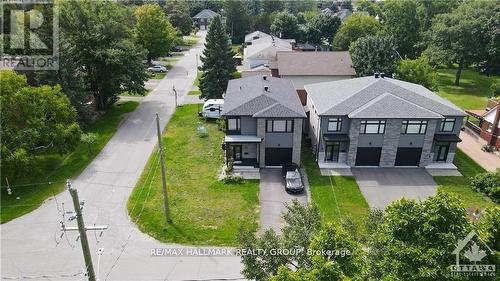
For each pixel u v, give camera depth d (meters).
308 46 90.25
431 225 13.17
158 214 28.52
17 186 31.89
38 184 32.25
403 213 13.97
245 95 37.72
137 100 54.91
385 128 34.44
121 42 47.59
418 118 33.56
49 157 37.00
